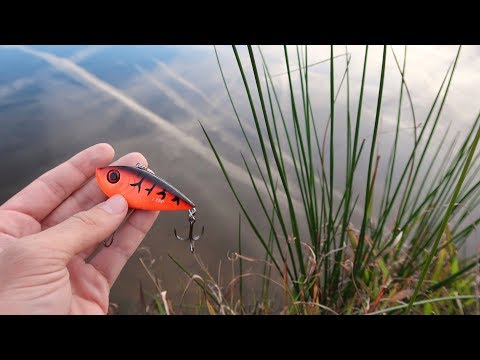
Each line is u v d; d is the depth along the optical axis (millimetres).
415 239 310
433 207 289
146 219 261
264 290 322
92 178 275
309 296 283
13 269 185
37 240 190
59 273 196
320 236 271
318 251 273
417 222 330
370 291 278
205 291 278
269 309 297
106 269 253
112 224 214
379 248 308
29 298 187
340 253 278
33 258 186
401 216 280
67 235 197
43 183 262
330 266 297
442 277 300
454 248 300
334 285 287
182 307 314
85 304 234
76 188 269
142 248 321
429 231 302
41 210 261
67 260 199
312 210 260
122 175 224
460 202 270
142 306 312
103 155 269
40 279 188
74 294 233
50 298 192
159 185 220
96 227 208
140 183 222
